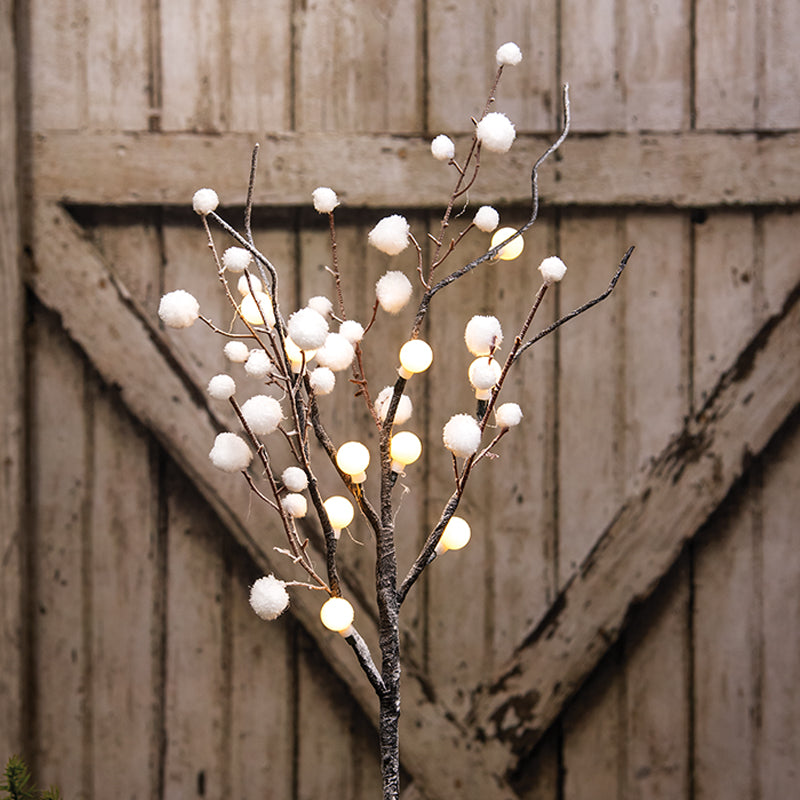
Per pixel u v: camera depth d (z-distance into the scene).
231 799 2.12
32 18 2.11
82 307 2.11
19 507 2.10
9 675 2.10
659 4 2.13
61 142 2.11
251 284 1.62
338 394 2.12
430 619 2.12
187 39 2.12
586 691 2.13
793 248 2.14
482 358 1.46
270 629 2.12
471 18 2.12
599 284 2.13
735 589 2.14
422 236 2.12
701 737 2.14
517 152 2.12
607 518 2.13
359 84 2.12
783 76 2.14
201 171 2.11
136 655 2.12
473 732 2.11
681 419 2.13
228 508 2.10
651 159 2.13
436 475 2.12
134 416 2.12
